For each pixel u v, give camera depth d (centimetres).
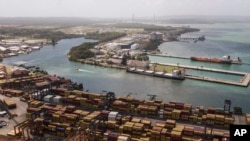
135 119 12256
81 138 10625
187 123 12800
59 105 15038
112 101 14975
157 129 11069
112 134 10788
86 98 15512
